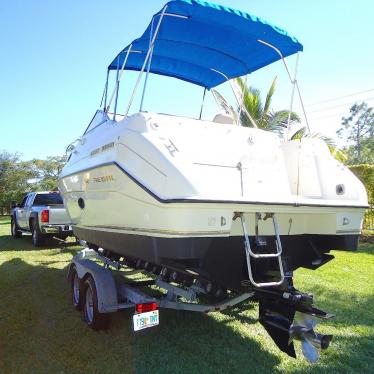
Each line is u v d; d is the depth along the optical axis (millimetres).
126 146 3820
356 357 3949
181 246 3209
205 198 3195
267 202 3467
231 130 3879
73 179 5445
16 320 4699
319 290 6340
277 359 3861
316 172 4191
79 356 3779
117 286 4492
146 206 3490
